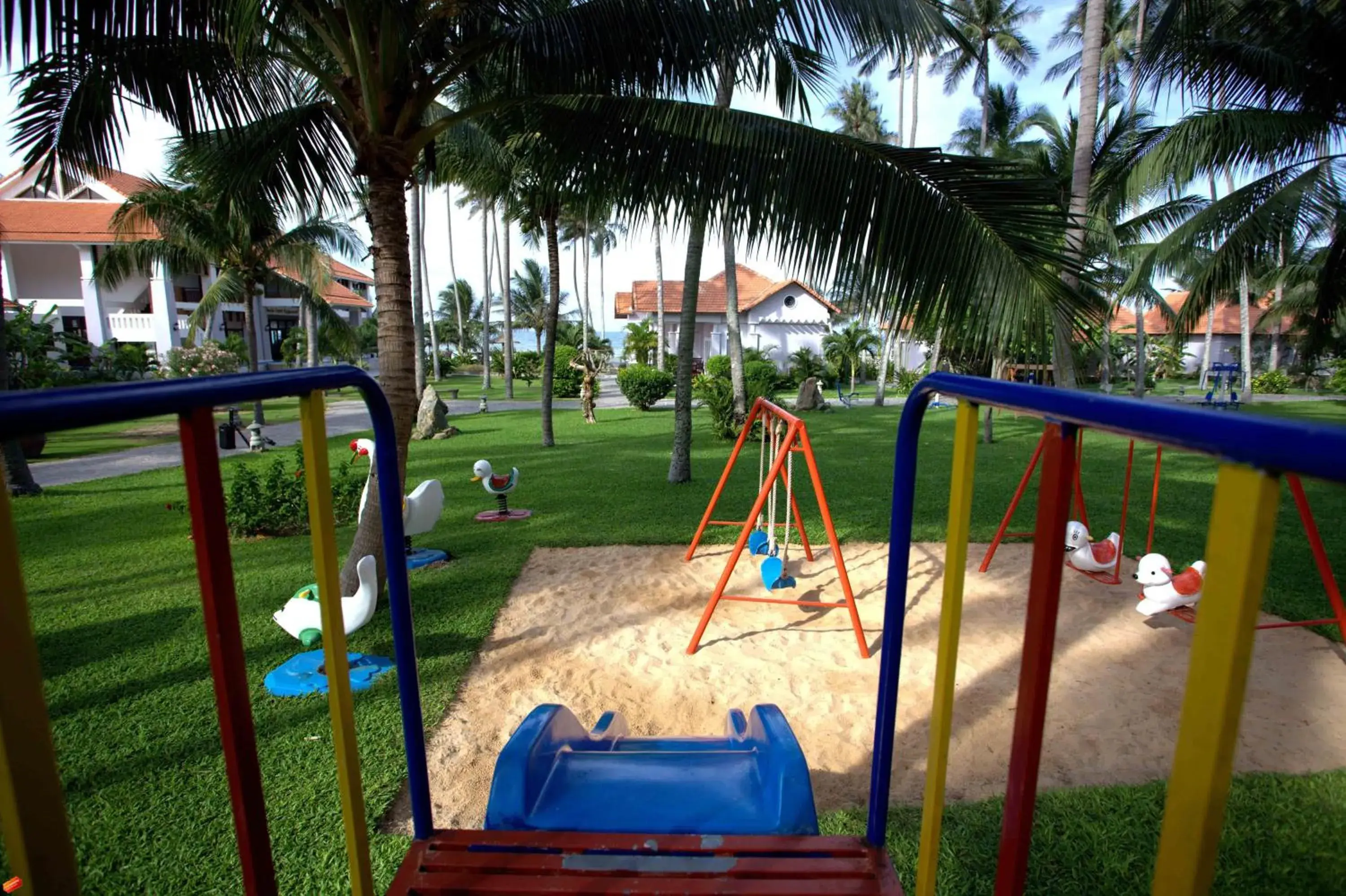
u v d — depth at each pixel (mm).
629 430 15820
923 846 1260
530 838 1463
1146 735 3197
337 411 22656
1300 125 8430
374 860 2414
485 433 15500
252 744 984
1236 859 2346
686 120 4520
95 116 4336
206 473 892
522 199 11438
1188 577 4270
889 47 4727
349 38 4527
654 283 39438
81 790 2820
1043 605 905
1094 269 4297
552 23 4504
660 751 2018
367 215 4785
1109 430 732
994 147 19734
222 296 17141
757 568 5707
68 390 709
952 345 4461
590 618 4648
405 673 1587
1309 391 31219
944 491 8672
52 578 5613
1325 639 4137
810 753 3094
